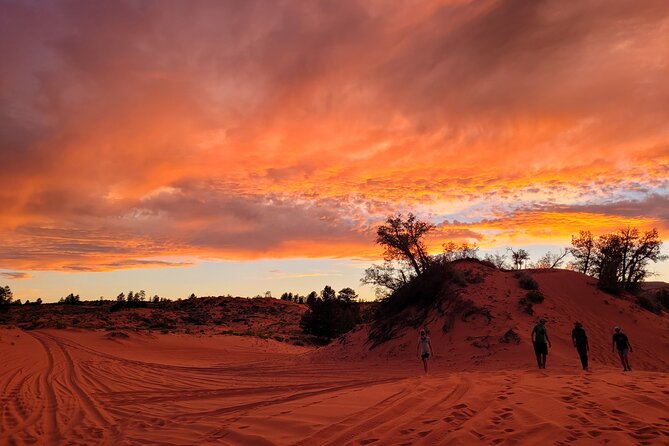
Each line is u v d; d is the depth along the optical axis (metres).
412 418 8.05
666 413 7.24
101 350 38.94
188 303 129.00
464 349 23.70
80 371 21.30
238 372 23.80
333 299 69.88
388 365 24.27
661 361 22.89
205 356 40.59
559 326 25.23
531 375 13.72
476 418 7.68
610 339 24.98
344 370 23.06
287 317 108.62
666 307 44.12
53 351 32.69
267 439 7.25
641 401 8.10
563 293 30.20
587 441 6.00
